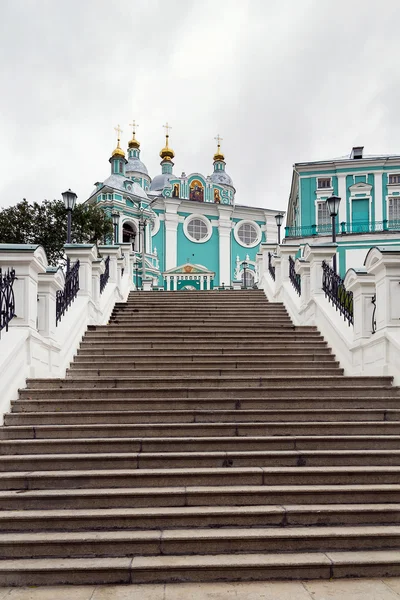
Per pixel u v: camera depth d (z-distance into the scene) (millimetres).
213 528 4453
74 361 8750
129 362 8523
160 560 4078
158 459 5176
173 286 39094
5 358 6102
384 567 4031
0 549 4145
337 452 5270
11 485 4832
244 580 3977
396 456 5246
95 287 11469
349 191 31594
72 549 4172
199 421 6016
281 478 4977
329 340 9445
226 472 4957
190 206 45562
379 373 7230
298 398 6414
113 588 3861
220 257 45750
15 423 5859
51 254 25469
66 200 11508
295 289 12727
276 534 4273
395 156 31531
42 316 7750
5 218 25031
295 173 32875
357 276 7926
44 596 3729
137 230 38719
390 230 28688
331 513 4535
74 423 5898
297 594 3744
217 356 8789
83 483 4887
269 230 48344
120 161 43406
